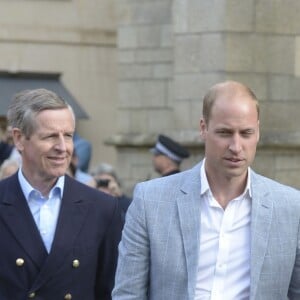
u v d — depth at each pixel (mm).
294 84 19672
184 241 9211
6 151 25844
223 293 9109
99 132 40375
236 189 9219
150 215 9375
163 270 9242
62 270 10312
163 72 27391
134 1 28094
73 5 40188
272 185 9375
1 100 37500
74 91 40250
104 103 40438
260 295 9125
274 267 9156
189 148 20922
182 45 20594
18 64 39531
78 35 40469
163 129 27203
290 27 19594
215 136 8891
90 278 10523
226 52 19781
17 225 10359
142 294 9445
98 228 10555
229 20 19750
